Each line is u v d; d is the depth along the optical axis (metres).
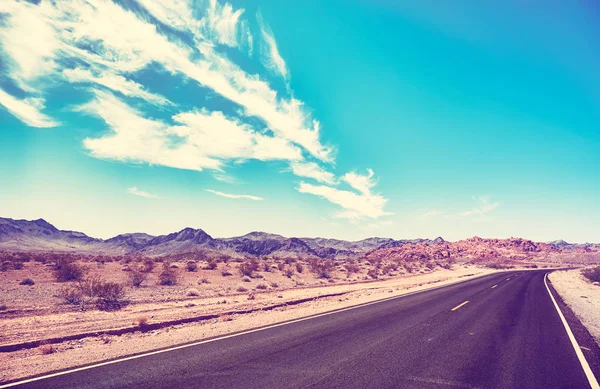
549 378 5.62
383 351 6.86
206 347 7.00
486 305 14.45
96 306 12.85
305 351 6.75
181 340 7.65
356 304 14.21
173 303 14.12
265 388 4.79
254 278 26.98
